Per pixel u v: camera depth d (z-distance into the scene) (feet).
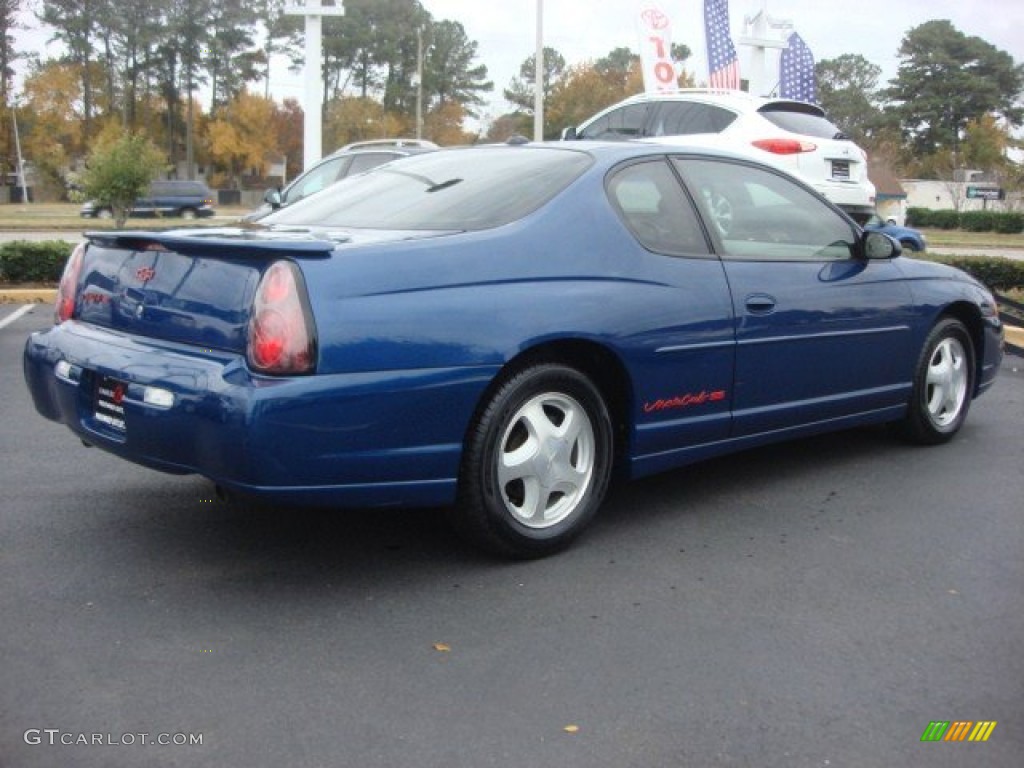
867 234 16.88
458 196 13.93
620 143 15.10
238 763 8.58
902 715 9.56
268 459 10.78
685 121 36.83
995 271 41.47
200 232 13.08
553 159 14.47
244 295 11.27
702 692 9.91
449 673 10.18
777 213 16.19
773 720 9.43
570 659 10.52
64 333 13.46
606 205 13.82
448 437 11.91
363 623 11.27
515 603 11.87
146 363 11.73
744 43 74.59
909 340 17.74
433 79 278.26
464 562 13.09
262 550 13.38
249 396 10.71
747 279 14.97
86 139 242.17
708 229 14.96
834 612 11.79
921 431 18.72
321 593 12.05
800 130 34.81
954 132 301.63
